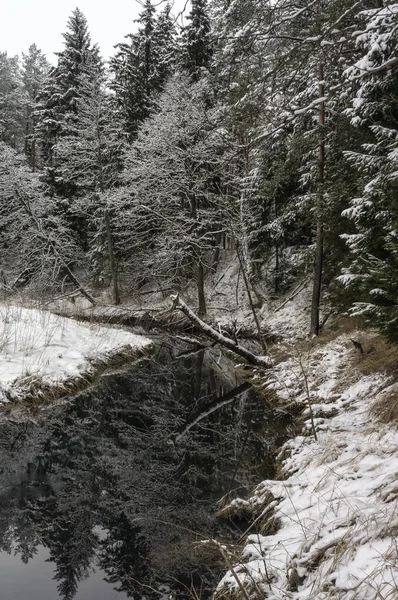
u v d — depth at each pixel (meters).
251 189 16.97
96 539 4.62
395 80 8.15
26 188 23.94
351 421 6.04
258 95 5.48
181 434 8.02
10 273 26.44
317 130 11.84
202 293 20.58
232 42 5.30
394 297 5.82
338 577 2.67
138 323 21.69
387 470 3.94
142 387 10.98
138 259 22.88
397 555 2.61
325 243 12.84
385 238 6.39
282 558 3.29
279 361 11.53
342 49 5.82
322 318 14.64
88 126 24.50
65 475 6.21
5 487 5.80
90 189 25.59
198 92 18.52
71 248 25.89
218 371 13.08
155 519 4.96
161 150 20.27
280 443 7.15
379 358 7.69
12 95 39.72
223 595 3.21
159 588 3.79
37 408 8.62
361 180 9.77
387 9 4.67
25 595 3.73
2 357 9.73
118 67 27.20
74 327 13.63
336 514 3.48
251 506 4.77
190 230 21.09
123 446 7.36
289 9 5.23
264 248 18.78
